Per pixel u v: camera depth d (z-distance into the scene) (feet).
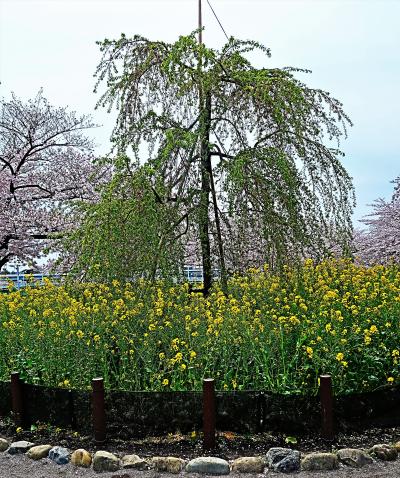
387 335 17.35
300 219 22.34
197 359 16.63
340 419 15.19
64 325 18.69
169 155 23.04
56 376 17.71
